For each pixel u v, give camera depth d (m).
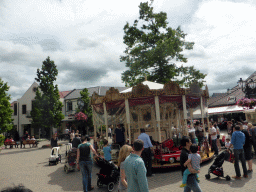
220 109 26.27
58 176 8.48
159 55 20.17
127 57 22.69
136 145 2.97
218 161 6.57
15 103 38.59
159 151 8.37
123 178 3.90
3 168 11.03
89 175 6.19
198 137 9.61
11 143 22.45
